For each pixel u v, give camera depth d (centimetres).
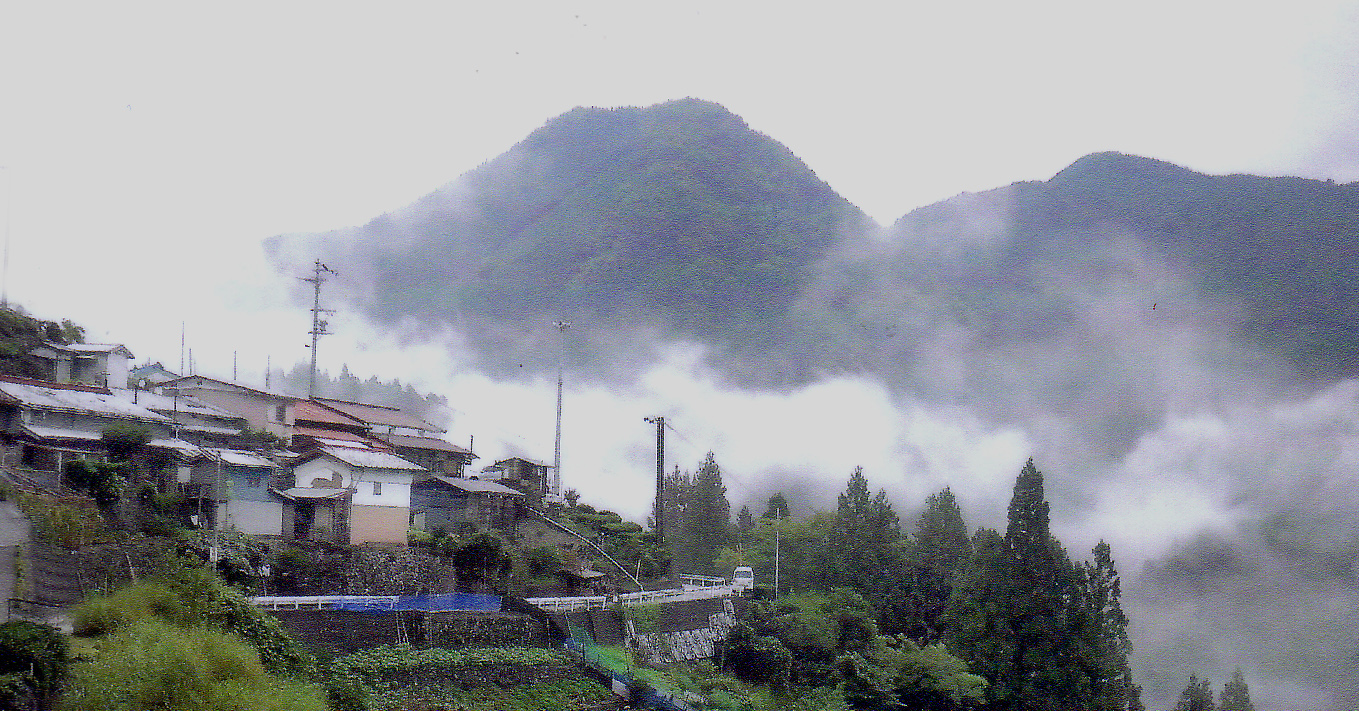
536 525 6881
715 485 9812
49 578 3494
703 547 9438
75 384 5512
